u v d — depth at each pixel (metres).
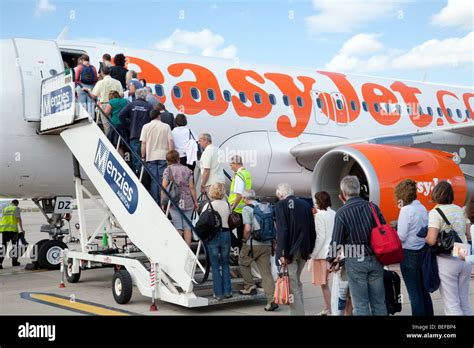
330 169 10.10
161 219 7.01
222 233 6.95
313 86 13.61
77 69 9.27
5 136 9.30
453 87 17.91
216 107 11.52
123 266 7.94
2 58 9.72
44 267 10.64
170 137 7.69
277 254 6.02
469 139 12.44
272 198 13.23
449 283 5.50
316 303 7.59
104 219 8.88
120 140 8.14
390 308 5.92
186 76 11.41
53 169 9.78
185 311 6.98
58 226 11.00
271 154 12.09
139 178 7.78
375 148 9.51
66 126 8.59
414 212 5.75
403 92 15.69
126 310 6.97
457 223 5.44
